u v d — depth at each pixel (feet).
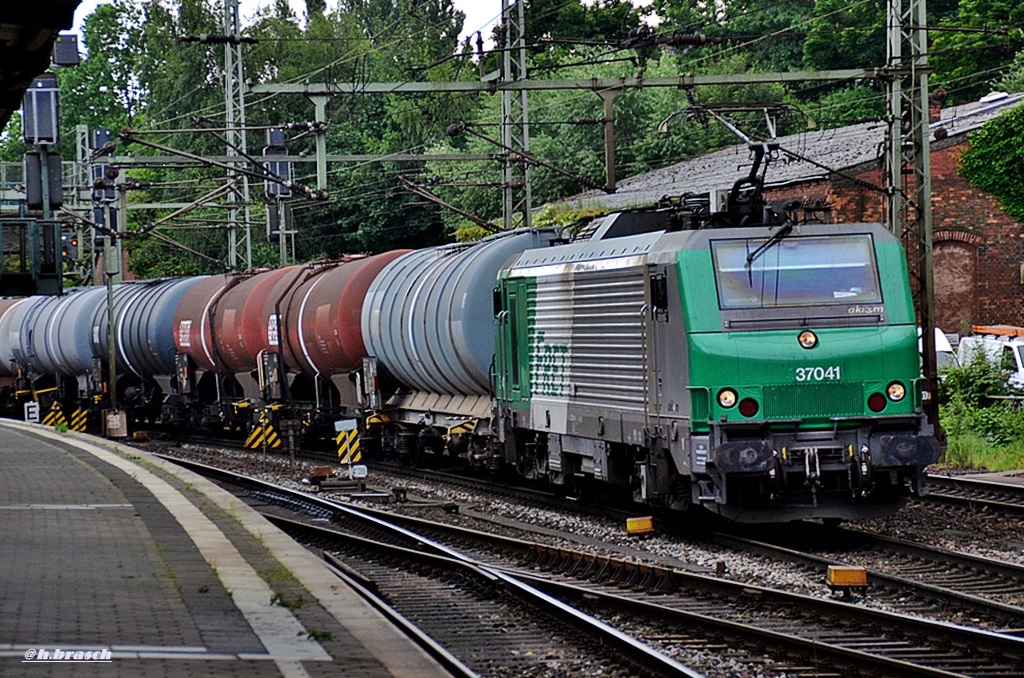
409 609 100.73
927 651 80.79
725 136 426.51
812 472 120.78
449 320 185.88
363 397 225.35
